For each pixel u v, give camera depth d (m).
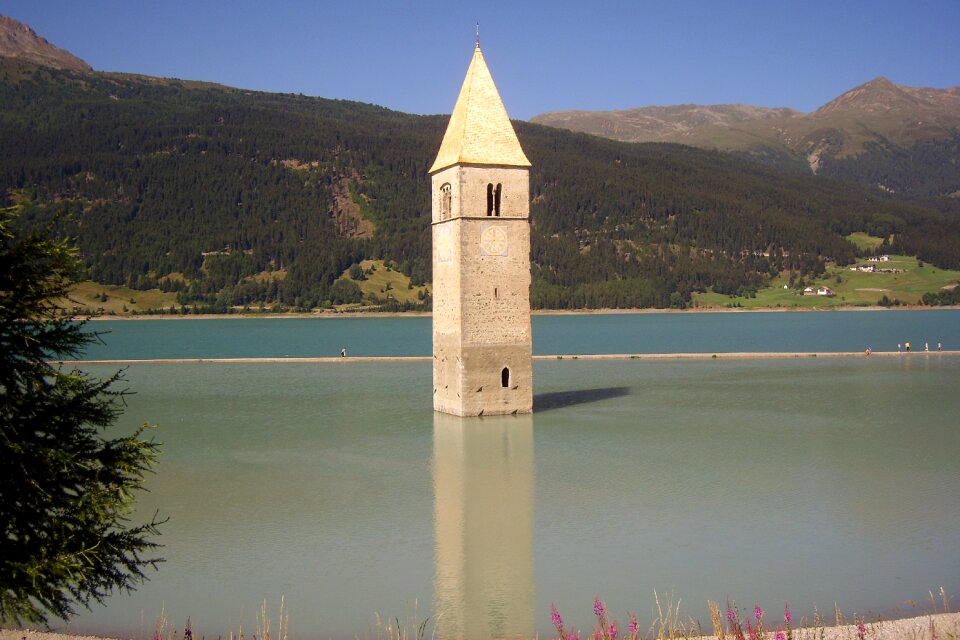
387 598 39.69
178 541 47.53
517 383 83.31
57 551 25.27
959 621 33.94
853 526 49.53
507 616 37.62
